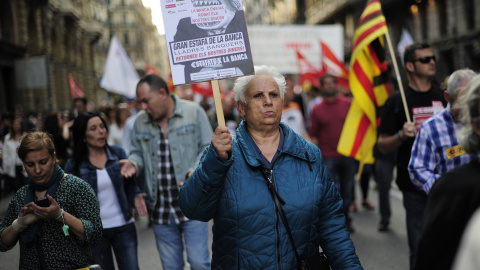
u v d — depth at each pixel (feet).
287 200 7.86
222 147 7.52
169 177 12.55
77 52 154.51
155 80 12.51
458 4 85.25
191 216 8.05
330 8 142.31
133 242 12.27
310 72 37.47
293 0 185.26
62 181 9.20
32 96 104.63
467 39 82.74
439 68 91.91
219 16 8.36
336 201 8.57
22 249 9.00
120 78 42.93
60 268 8.86
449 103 10.44
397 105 13.32
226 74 8.27
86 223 8.95
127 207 12.19
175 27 8.30
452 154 10.35
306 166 8.21
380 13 14.73
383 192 21.35
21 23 101.35
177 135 12.67
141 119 13.03
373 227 22.30
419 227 12.35
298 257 7.83
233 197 7.88
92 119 12.10
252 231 7.77
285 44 42.11
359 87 15.76
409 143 12.67
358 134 16.26
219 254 8.07
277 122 8.27
